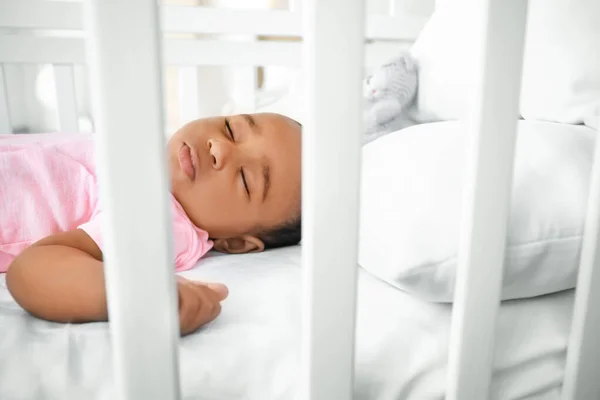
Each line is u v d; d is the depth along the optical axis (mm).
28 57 1079
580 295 482
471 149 398
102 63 284
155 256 319
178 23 1179
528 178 530
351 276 370
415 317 518
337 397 391
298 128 878
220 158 781
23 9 1059
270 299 565
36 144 799
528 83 715
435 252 490
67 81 1151
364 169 637
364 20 331
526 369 519
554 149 561
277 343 482
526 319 535
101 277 509
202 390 444
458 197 513
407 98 943
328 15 323
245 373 458
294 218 850
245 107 1339
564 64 675
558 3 705
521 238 502
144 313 324
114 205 303
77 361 444
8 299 561
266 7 1747
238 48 1230
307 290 364
